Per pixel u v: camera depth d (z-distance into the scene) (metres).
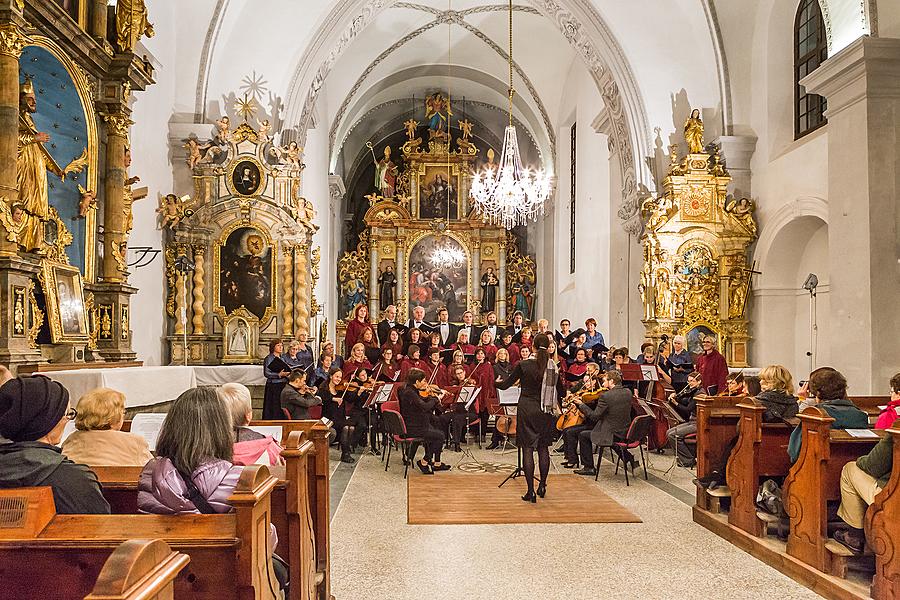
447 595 4.95
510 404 10.98
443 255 26.59
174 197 12.91
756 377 7.42
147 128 12.37
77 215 8.97
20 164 7.45
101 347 9.42
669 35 14.85
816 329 12.84
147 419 5.53
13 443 2.89
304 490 3.97
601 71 15.73
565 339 14.12
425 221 26.64
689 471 9.73
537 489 8.39
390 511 7.39
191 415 3.28
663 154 14.93
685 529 6.72
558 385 12.09
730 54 14.13
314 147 19.36
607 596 4.93
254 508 2.70
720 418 6.98
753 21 13.98
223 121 13.59
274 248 13.75
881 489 4.67
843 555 4.93
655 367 11.53
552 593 4.99
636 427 8.66
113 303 9.49
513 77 22.34
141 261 12.09
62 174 8.52
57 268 8.30
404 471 9.69
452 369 12.62
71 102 8.74
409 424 9.58
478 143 29.75
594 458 10.90
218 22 13.71
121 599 1.54
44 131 8.30
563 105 21.91
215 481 3.17
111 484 3.52
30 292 7.42
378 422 11.16
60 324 8.16
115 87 9.48
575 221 21.00
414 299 26.52
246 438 4.55
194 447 3.22
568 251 22.17
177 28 13.70
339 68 20.86
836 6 9.80
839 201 9.66
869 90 9.09
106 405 3.92
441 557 5.81
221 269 13.59
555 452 11.73
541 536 6.45
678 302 13.80
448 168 27.03
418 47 21.61
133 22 9.59
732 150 14.02
